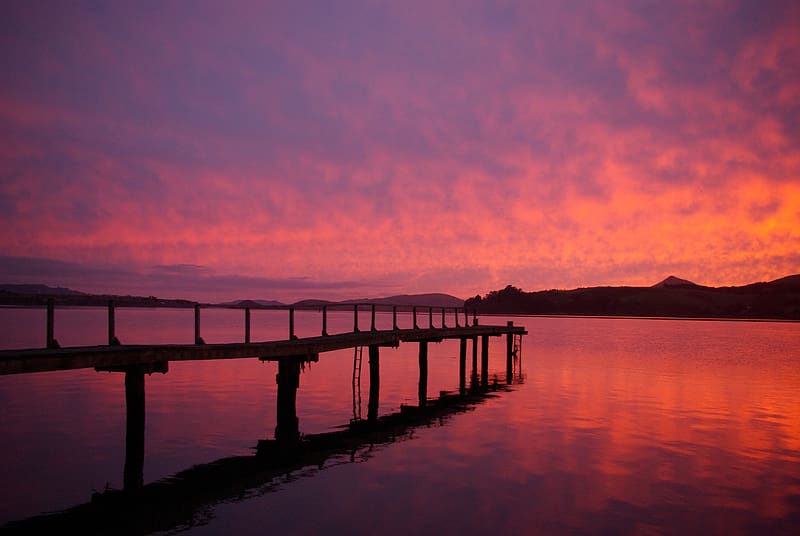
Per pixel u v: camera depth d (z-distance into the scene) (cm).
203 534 1030
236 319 12775
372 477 1348
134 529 1050
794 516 1141
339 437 1744
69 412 2070
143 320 10794
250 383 2791
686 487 1292
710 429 1850
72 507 1159
